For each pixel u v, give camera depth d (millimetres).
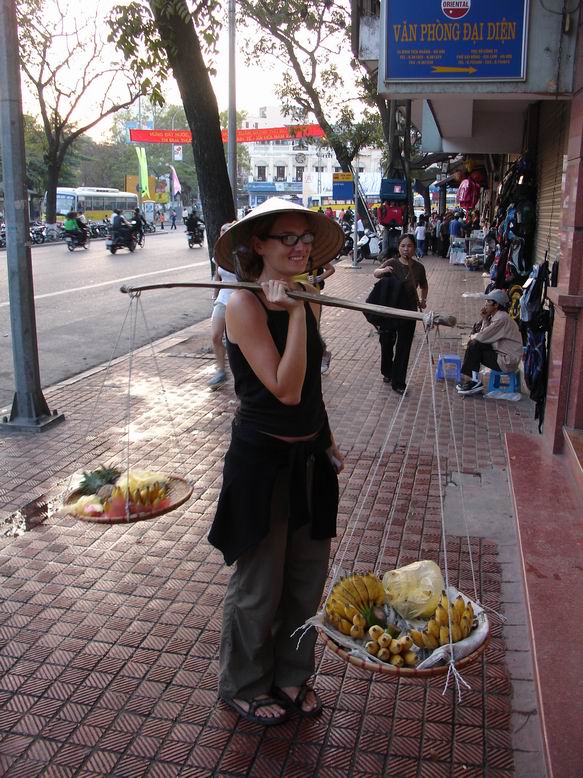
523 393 7293
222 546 2557
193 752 2629
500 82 5453
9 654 3162
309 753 2623
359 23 6367
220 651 2789
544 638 3039
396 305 7102
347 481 5027
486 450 5656
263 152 71000
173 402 6977
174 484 3443
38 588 3672
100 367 8555
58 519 4449
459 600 2482
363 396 7219
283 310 2439
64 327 11438
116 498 3137
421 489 4891
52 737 2699
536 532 3959
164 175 71000
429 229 28031
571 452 4703
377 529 4309
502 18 5367
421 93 5609
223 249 2535
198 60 8062
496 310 7145
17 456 5539
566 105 7023
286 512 2539
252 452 2475
